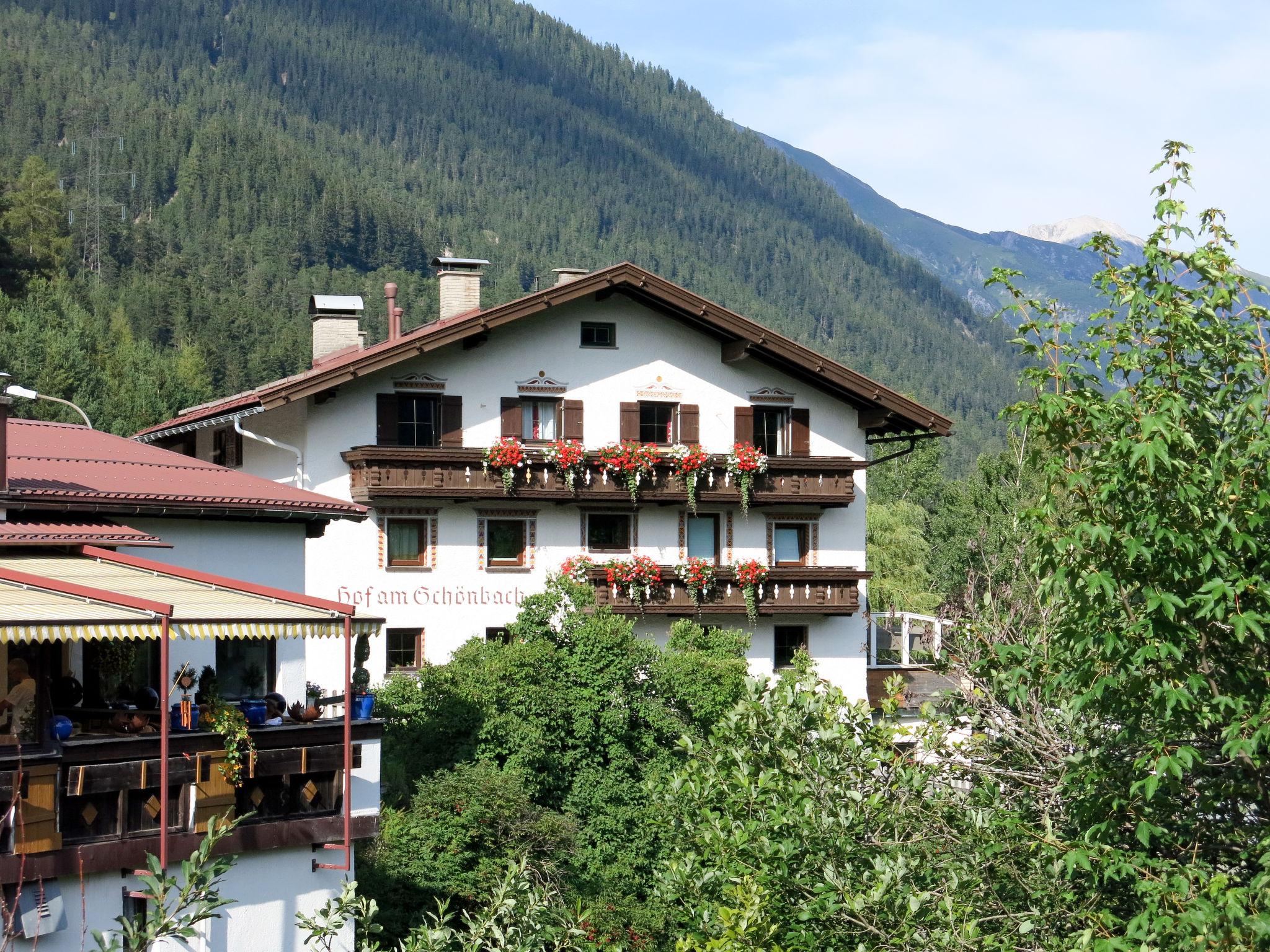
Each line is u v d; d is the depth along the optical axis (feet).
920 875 51.11
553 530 118.73
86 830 54.08
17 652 56.75
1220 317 44.91
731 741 57.52
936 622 62.59
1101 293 45.62
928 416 126.82
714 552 125.18
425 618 113.80
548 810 87.30
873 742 55.26
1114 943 40.86
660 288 119.14
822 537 128.16
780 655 126.31
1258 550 42.73
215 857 58.03
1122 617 43.80
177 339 453.17
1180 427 41.60
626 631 97.09
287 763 60.95
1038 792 52.49
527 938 53.78
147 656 68.59
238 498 73.15
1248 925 38.55
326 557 111.34
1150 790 40.45
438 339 112.68
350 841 61.72
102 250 556.51
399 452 111.04
